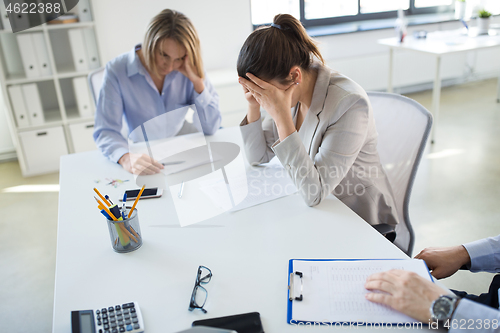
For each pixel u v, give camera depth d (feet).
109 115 5.69
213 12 11.64
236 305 2.75
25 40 9.33
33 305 5.93
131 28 11.03
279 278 2.97
